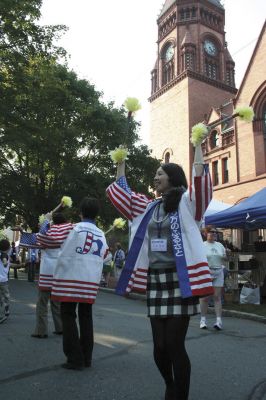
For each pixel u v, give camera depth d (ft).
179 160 129.18
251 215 36.50
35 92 53.83
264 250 42.52
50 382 13.46
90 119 84.33
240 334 24.38
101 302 40.04
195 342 21.27
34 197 87.61
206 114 129.29
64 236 20.03
